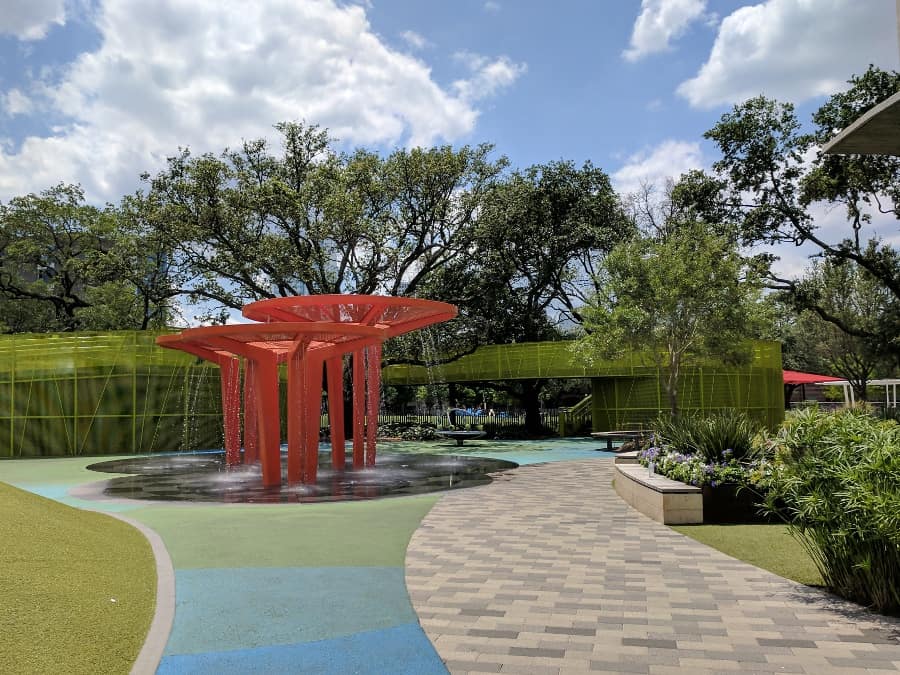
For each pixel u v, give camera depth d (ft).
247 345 49.73
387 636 16.99
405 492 44.42
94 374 83.25
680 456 37.40
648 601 19.60
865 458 17.83
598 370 101.65
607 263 79.00
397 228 100.22
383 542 28.35
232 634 17.21
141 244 93.50
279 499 41.39
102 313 126.41
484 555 25.82
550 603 19.57
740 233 92.84
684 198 98.17
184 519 34.14
